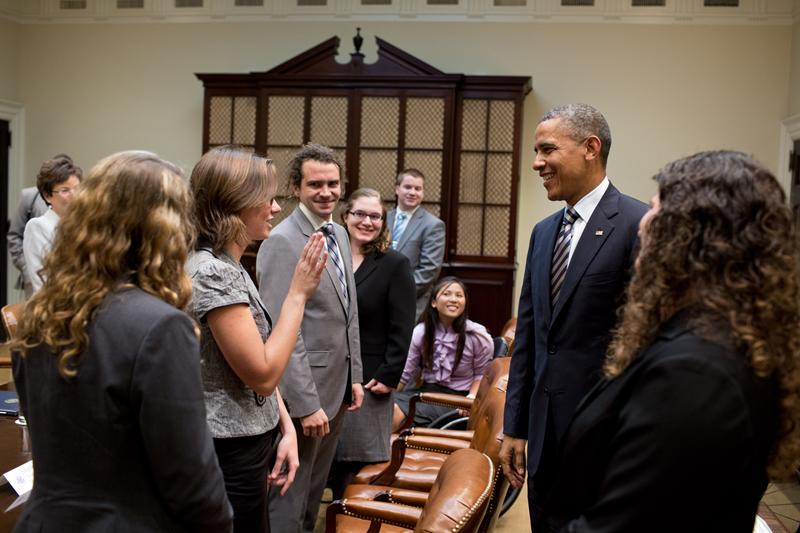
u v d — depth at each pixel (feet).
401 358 10.00
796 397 3.44
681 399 3.18
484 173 19.94
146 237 3.88
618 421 3.55
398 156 19.92
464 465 5.65
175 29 22.52
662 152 20.75
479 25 21.26
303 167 8.36
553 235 6.69
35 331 3.87
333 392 8.50
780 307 3.30
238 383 5.65
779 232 3.35
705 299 3.35
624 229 6.19
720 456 3.11
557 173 6.41
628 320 3.68
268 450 6.01
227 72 22.33
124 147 22.97
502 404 7.67
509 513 12.24
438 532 4.95
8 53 22.98
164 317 3.78
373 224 10.03
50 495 3.81
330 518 7.06
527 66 21.16
